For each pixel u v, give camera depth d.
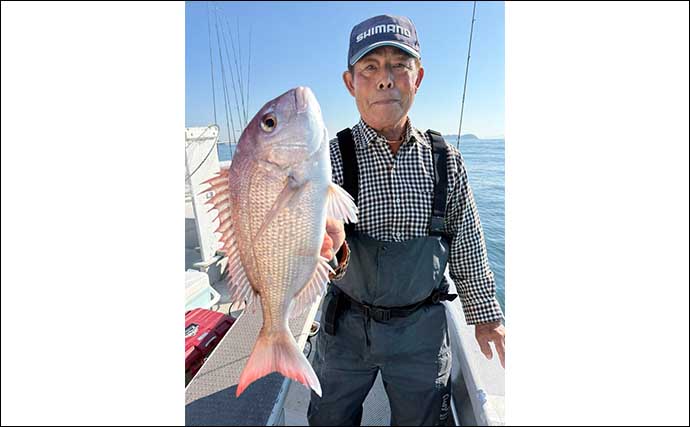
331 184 1.04
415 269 1.30
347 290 1.35
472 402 1.29
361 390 1.37
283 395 1.25
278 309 1.04
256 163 0.99
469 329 1.53
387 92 1.28
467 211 1.41
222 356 1.38
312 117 1.01
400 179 1.33
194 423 1.18
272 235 1.01
